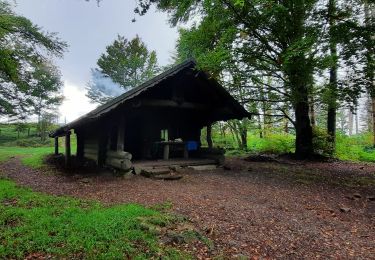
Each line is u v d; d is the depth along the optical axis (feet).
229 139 84.53
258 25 37.17
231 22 36.96
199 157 48.08
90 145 46.32
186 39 43.60
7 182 30.48
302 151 51.13
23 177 35.06
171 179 32.35
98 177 34.09
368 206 23.99
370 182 32.91
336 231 17.98
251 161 50.01
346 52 35.83
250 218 19.13
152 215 18.06
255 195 26.00
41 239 13.93
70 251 12.94
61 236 14.37
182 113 50.26
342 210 22.30
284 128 74.38
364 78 36.63
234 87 48.29
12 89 75.10
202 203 22.11
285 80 41.45
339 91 39.93
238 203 22.77
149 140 46.75
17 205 20.93
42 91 108.99
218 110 45.42
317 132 53.93
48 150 83.25
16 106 80.64
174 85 40.47
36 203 21.45
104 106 32.30
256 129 77.97
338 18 35.60
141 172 35.47
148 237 14.70
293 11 34.83
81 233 14.71
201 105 43.65
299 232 17.28
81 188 27.84
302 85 38.58
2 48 42.39
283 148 62.34
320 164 45.78
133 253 13.00
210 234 15.87
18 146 114.32
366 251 15.10
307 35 34.35
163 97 42.86
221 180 32.55
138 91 34.09
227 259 13.19
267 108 58.23
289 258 13.91
